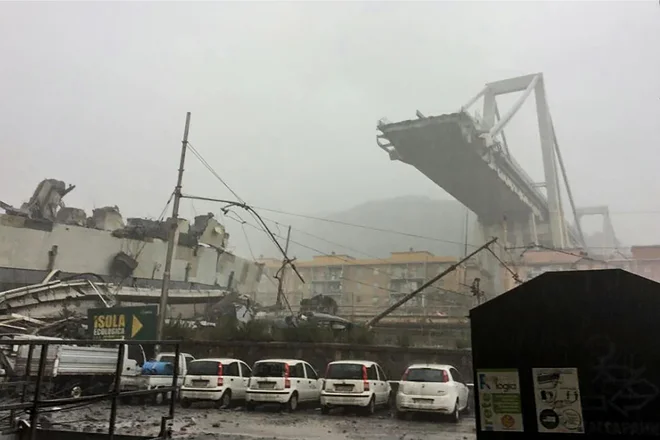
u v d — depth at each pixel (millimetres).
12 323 27109
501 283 48500
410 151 62312
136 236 45500
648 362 4668
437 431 11898
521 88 82312
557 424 4836
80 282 34719
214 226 55375
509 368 5141
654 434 4527
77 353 16094
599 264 47125
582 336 4934
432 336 30172
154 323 21094
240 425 12500
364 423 13148
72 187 46969
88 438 6414
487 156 59844
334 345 21484
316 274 84188
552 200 73625
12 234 38000
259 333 23875
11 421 6586
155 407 16078
